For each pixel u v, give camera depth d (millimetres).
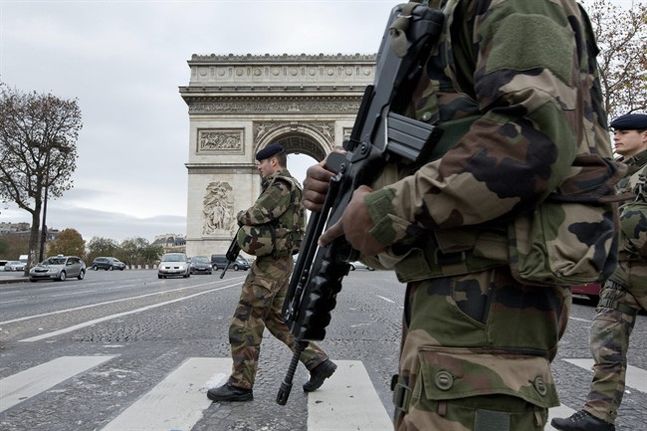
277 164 5699
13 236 121625
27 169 42156
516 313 1702
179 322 11734
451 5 1854
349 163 2146
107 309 15039
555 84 1562
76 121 43469
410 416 1743
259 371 6730
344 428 4434
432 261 1787
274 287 5410
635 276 4398
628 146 4840
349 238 1821
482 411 1627
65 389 5719
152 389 5691
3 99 41219
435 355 1720
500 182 1525
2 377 6305
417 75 1960
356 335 9758
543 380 1703
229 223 54812
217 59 57719
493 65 1630
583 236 1597
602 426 4375
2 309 15742
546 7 1680
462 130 1799
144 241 127562
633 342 9305
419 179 1669
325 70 57719
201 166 55625
